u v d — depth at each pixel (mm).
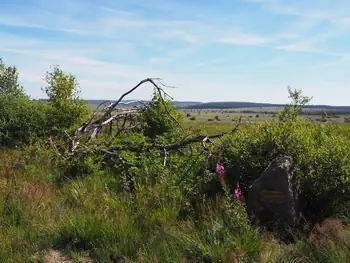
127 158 7938
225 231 4695
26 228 5121
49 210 5707
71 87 13305
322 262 4254
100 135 11359
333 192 5820
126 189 6645
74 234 4918
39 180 7215
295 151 6230
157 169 7059
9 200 5770
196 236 4695
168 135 10102
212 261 4215
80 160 8312
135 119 11984
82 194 6215
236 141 6879
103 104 11812
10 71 19344
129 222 5168
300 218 5438
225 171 6445
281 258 4266
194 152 7672
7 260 4336
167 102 11484
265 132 6668
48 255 4570
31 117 13008
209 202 5727
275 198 5352
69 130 10742
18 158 8609
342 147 5934
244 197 5996
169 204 5699
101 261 4398
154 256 4297
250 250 4301
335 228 4750
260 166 6305
